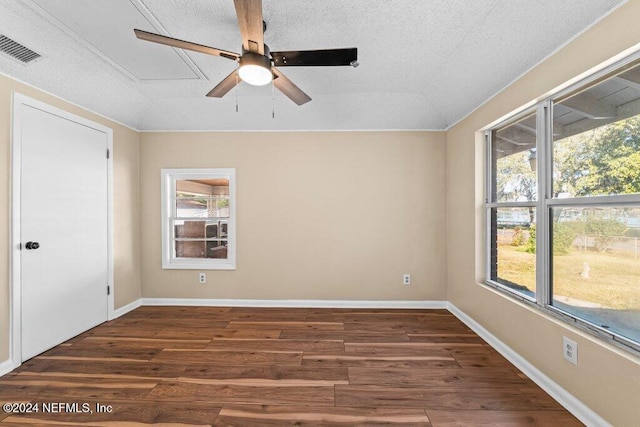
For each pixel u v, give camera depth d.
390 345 2.56
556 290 1.94
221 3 1.74
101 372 2.14
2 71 2.14
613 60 1.50
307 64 1.86
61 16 1.83
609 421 1.48
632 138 1.48
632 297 1.48
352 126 3.53
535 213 2.14
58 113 2.57
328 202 3.59
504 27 1.89
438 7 1.81
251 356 2.38
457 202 3.24
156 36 1.55
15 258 2.22
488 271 2.79
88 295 2.90
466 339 2.68
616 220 1.56
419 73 2.66
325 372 2.14
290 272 3.61
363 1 1.75
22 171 2.28
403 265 3.57
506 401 1.81
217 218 3.71
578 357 1.66
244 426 1.62
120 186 3.34
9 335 2.18
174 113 3.39
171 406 1.78
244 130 3.61
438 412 1.72
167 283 3.67
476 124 2.81
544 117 2.01
